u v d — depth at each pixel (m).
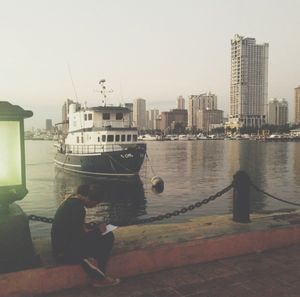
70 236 4.62
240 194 6.91
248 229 6.32
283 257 5.87
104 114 42.19
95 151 40.72
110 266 4.99
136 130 41.19
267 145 157.62
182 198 31.30
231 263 5.61
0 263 4.37
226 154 96.56
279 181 42.53
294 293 4.59
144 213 25.33
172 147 148.00
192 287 4.77
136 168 39.25
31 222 20.80
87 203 4.80
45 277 4.55
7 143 4.43
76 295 4.54
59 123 53.19
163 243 5.55
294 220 7.06
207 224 6.79
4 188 4.40
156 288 4.74
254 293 4.59
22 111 4.47
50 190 36.34
